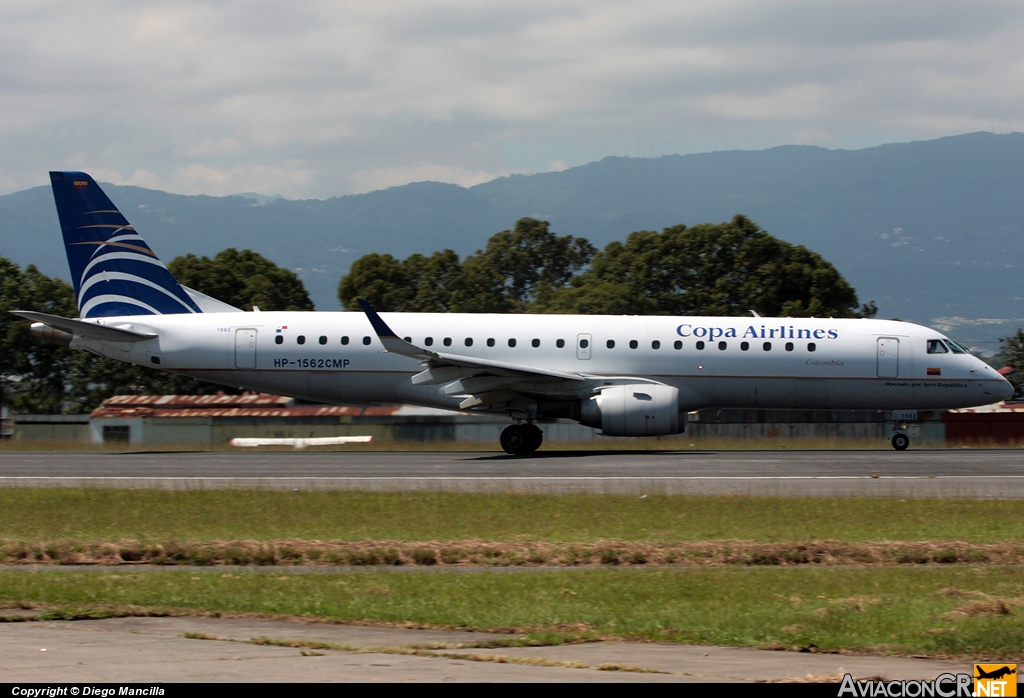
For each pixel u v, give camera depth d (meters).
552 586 44.12
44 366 196.62
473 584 44.59
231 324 112.19
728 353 109.94
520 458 104.25
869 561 52.03
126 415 151.25
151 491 74.81
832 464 95.94
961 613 38.69
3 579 45.34
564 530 59.38
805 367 110.06
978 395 111.06
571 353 110.06
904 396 111.31
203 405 155.75
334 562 51.38
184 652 32.09
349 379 110.94
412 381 105.06
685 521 62.31
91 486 79.19
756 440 134.38
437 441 142.12
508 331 111.06
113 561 52.03
